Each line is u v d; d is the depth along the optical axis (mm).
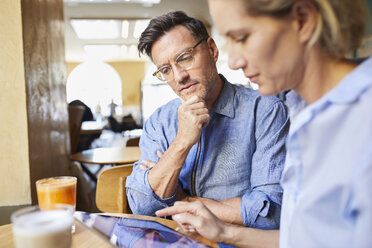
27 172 1779
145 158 1338
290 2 456
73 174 3090
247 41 497
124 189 1274
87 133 4879
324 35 480
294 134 479
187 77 1136
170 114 1345
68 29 8641
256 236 859
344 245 396
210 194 1242
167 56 1127
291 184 571
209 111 1205
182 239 784
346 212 390
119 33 9250
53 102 2625
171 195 1130
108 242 773
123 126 10070
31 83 1912
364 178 351
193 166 1231
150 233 815
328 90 523
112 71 15188
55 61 2789
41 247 545
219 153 1211
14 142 1760
